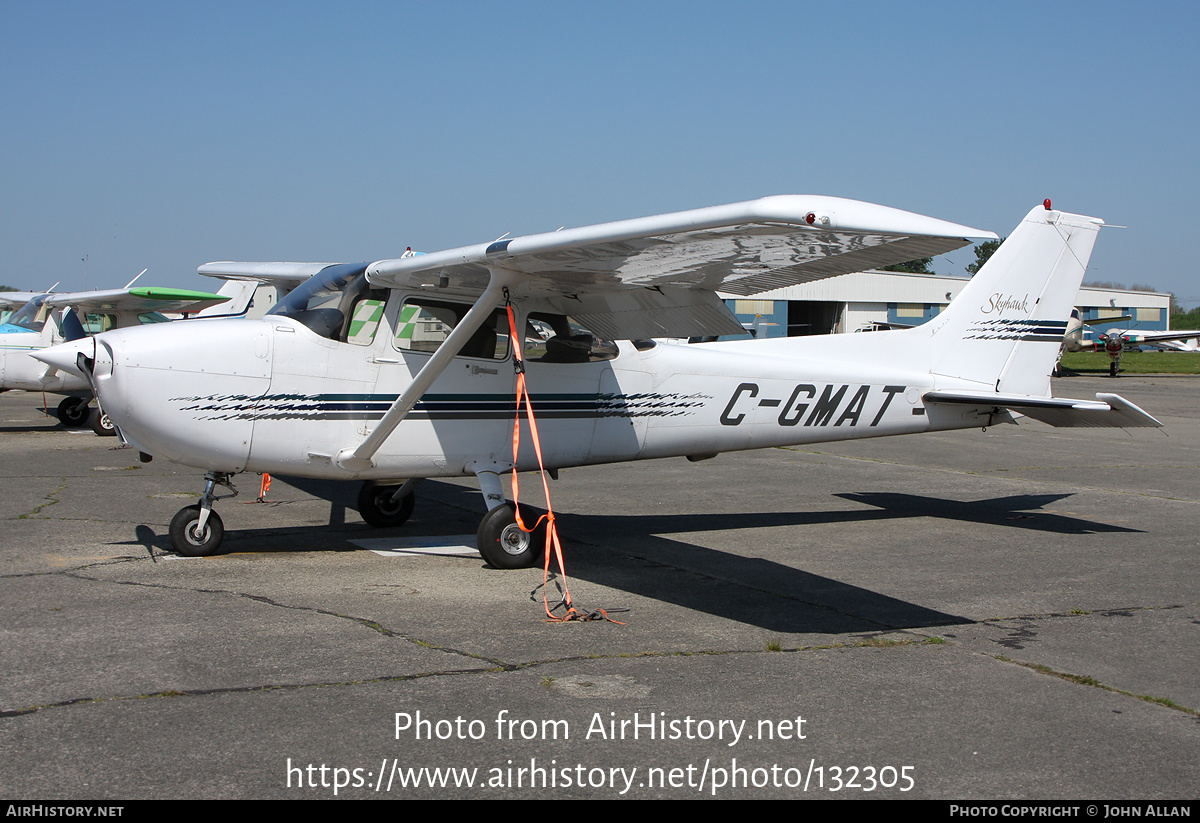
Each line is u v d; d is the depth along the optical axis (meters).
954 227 3.98
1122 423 7.32
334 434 6.05
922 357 7.83
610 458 6.95
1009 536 7.14
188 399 5.66
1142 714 3.56
